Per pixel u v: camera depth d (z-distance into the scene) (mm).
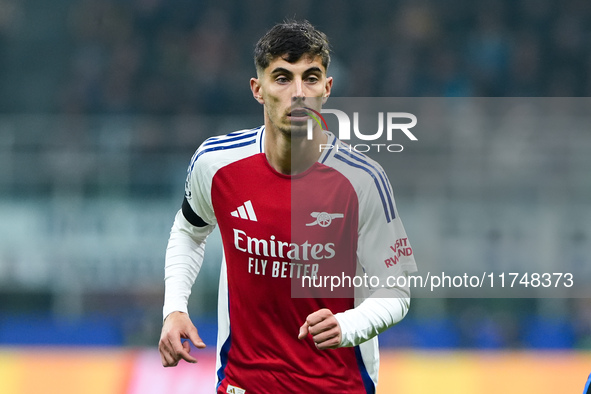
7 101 45781
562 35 47031
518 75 45750
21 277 28641
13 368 22266
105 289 28703
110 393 21406
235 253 11156
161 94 44281
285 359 11008
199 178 11289
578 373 21438
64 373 21969
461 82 45125
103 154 29469
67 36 47719
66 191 29125
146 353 22156
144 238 28984
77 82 45438
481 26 47406
